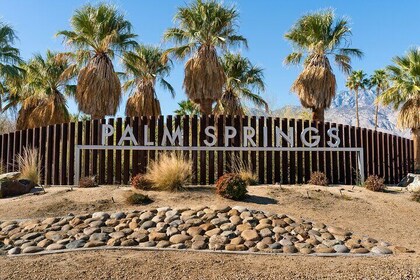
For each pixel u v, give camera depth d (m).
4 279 4.79
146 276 4.91
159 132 11.66
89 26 15.29
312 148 12.12
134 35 16.31
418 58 16.94
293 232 6.88
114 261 5.54
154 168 10.23
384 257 5.91
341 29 15.60
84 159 11.59
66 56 16.83
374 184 10.91
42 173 11.90
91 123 11.77
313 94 15.45
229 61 19.92
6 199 9.17
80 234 6.76
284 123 12.11
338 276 4.93
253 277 4.89
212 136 11.67
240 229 6.92
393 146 14.11
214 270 5.18
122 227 7.03
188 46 15.91
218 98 15.95
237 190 8.77
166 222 7.21
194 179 11.40
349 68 16.06
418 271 5.12
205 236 6.70
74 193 9.30
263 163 11.85
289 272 5.10
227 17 15.72
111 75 15.55
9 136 12.77
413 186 11.37
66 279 4.80
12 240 6.61
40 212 7.93
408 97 17.09
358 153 12.56
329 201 9.18
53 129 12.05
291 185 11.20
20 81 20.45
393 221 8.17
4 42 19.42
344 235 6.89
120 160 11.56
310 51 16.06
